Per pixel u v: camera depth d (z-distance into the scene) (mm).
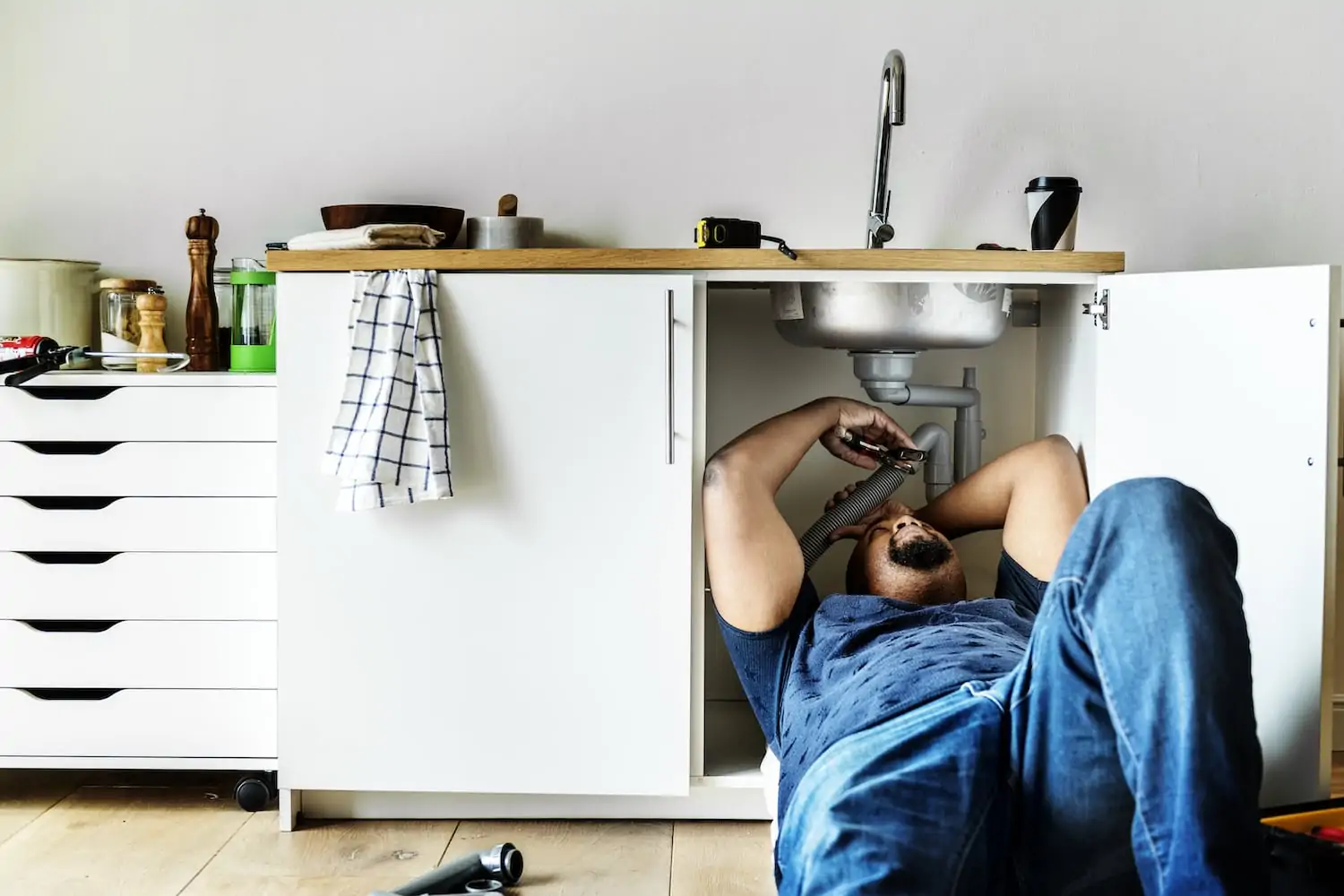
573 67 2395
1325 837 1406
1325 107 2396
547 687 1988
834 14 2387
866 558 2006
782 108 2398
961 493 2146
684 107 2398
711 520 1935
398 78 2398
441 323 1957
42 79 2406
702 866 1882
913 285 2072
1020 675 1337
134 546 2062
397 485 1915
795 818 1414
